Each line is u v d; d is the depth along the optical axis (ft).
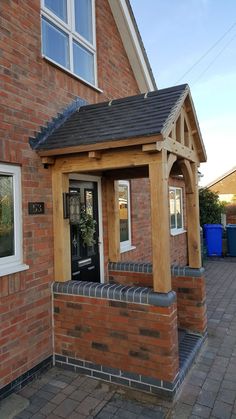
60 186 12.69
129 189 20.86
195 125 13.96
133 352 10.86
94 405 9.91
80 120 13.58
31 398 10.34
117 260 16.98
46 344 12.23
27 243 11.59
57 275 12.67
